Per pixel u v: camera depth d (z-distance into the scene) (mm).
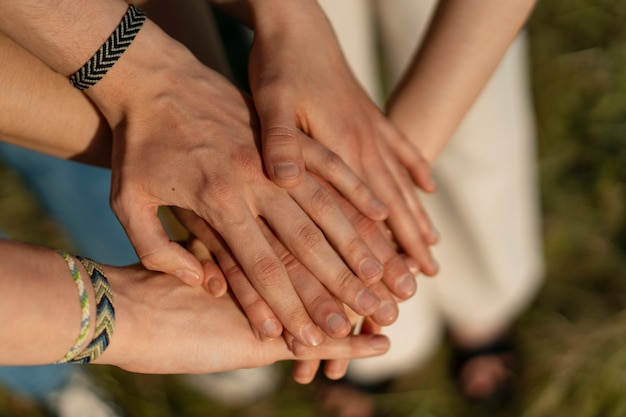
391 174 878
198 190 802
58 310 734
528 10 880
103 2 793
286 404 1215
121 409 1175
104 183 1035
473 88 893
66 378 1116
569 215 1274
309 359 837
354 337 835
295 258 820
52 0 771
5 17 775
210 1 887
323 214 814
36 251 739
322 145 843
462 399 1211
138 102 815
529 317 1236
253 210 816
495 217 1110
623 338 1192
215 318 814
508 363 1216
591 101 1318
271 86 827
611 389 1164
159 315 797
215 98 823
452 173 1076
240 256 804
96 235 1085
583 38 1357
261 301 810
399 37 1050
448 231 1135
